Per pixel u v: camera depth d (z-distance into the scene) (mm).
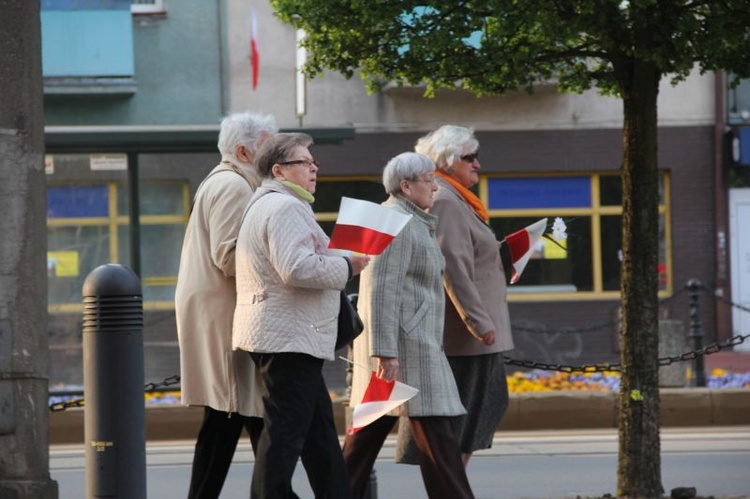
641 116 22406
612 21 21000
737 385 43031
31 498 18125
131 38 57469
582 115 59625
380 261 19438
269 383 17641
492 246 21797
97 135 42062
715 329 60281
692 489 23500
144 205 50219
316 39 22938
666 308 59500
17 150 18406
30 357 18375
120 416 16250
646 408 22516
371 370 19672
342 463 18172
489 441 21891
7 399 18203
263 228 17594
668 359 29656
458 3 21359
